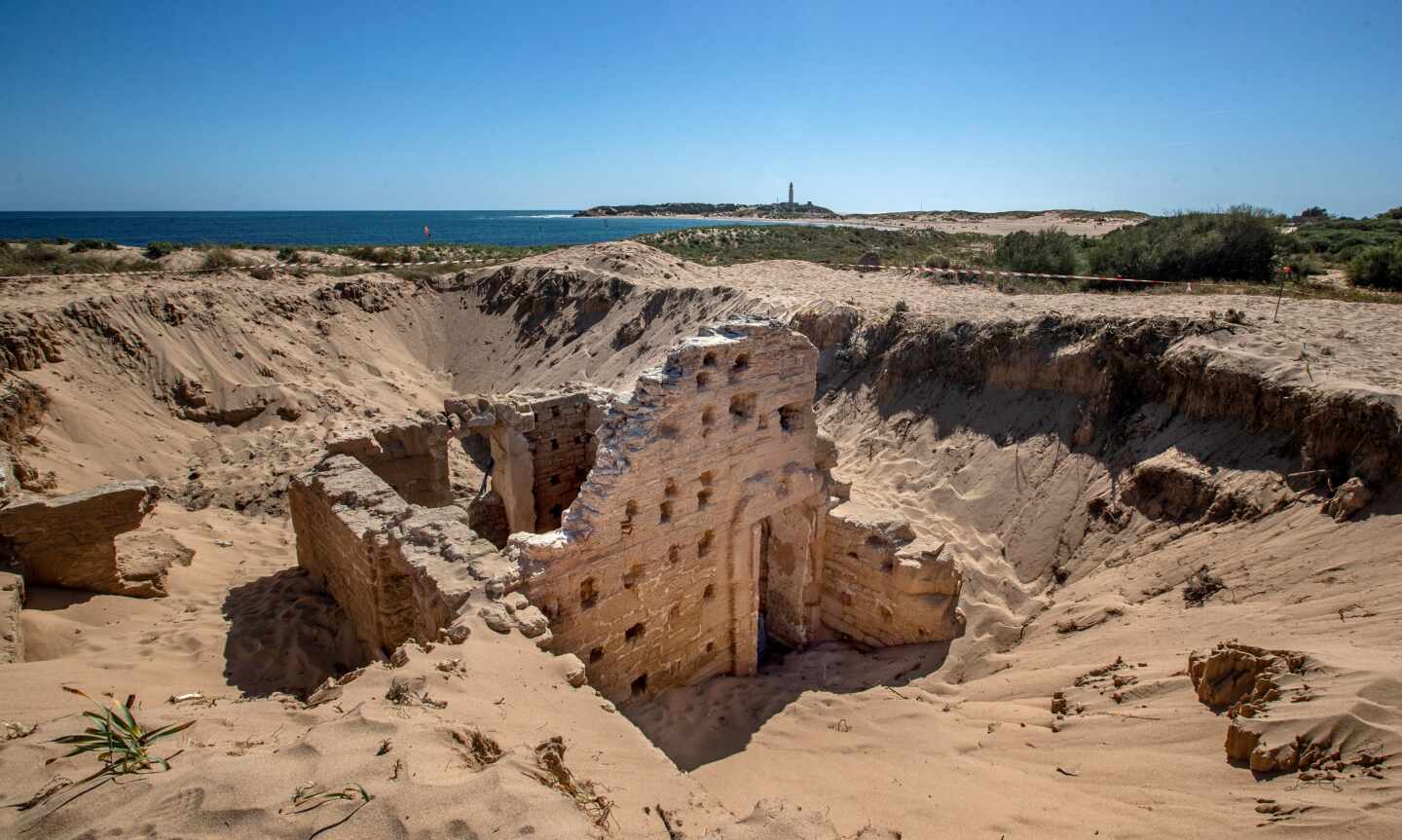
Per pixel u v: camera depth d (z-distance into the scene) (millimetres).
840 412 25531
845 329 28141
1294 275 33812
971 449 20609
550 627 11203
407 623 12594
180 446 28422
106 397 28594
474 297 47281
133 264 52062
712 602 13984
